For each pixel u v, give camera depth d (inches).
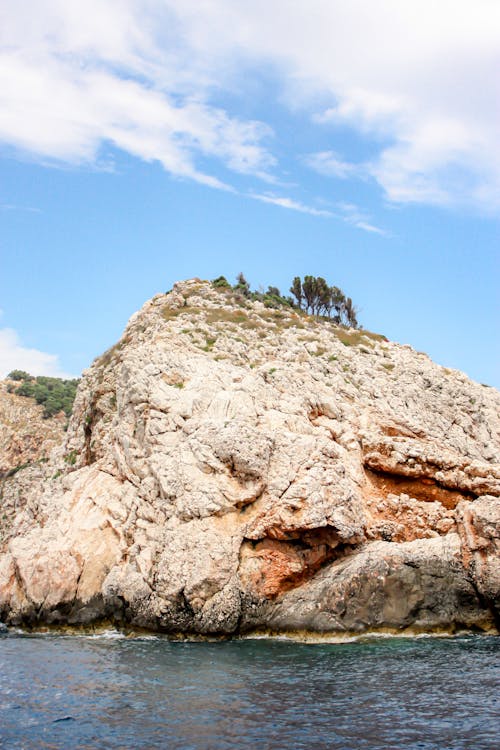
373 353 2257.6
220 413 1608.0
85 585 1489.9
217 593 1320.1
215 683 983.0
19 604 1545.3
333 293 2930.6
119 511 1557.6
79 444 2192.4
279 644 1259.2
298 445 1488.7
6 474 3127.5
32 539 1617.9
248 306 2559.1
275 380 1801.2
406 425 1769.2
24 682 1013.2
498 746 723.4
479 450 1925.4
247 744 740.7
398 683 964.0
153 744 745.0
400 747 725.9
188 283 2807.6
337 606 1304.1
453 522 1515.7
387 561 1336.1
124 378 1781.5
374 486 1609.3
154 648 1245.7
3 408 3828.7
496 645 1213.1
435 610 1322.6
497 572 1320.1
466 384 2215.8
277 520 1378.0
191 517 1401.3
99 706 884.6
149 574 1375.5
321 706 867.4
